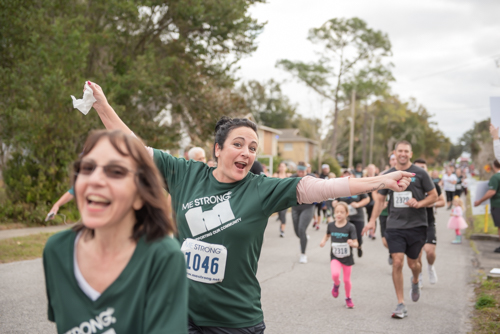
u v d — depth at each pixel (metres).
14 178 12.13
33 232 10.53
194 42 16.73
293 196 2.42
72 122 11.76
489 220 15.34
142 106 15.93
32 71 11.44
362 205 8.66
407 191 5.44
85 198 1.38
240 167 2.51
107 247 1.43
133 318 1.41
